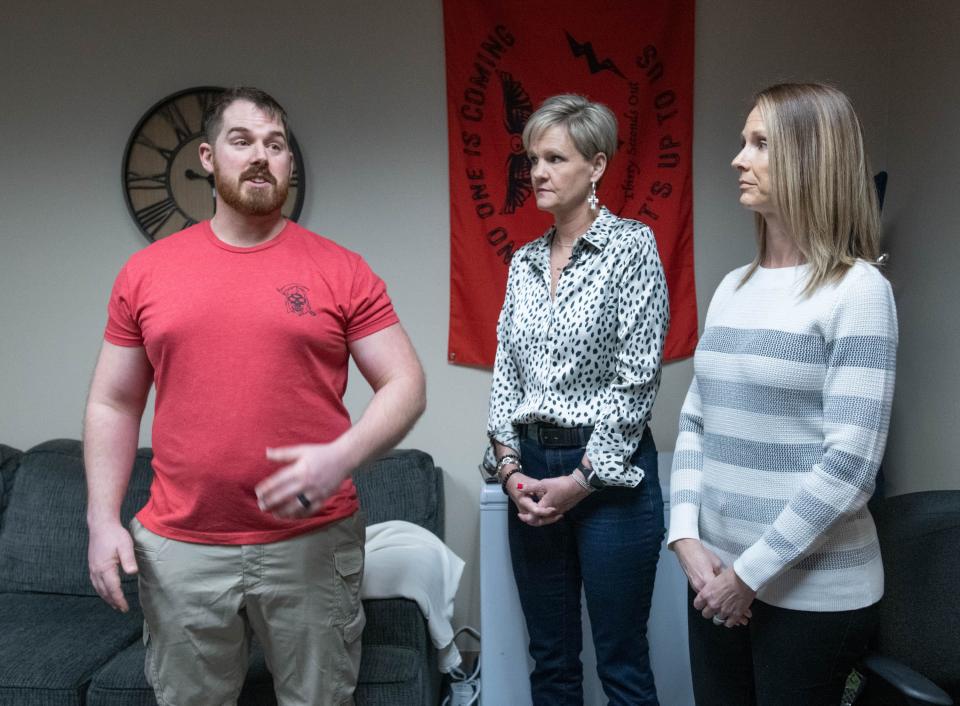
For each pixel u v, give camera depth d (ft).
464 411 9.12
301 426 5.12
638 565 5.73
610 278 5.65
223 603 5.17
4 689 6.24
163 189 8.85
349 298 5.29
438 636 6.97
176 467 5.11
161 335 5.03
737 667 4.77
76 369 9.20
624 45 8.68
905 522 5.56
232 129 5.05
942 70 7.41
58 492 8.21
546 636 6.16
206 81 8.87
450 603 7.34
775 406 4.39
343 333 5.32
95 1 8.84
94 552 5.14
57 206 9.04
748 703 4.82
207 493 5.05
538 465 5.87
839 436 4.11
